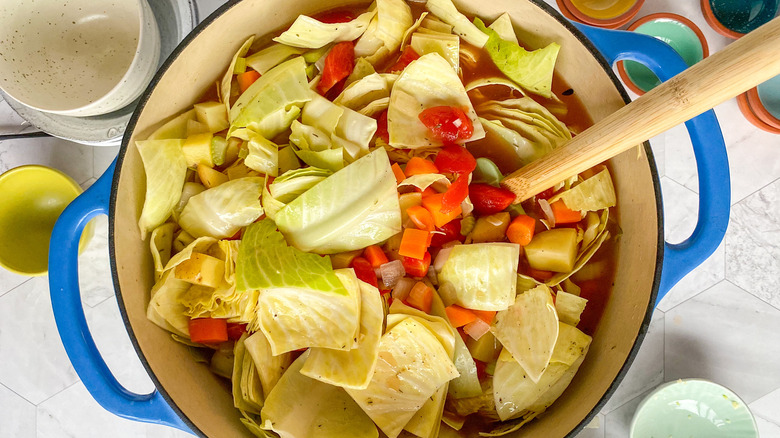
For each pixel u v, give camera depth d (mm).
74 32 497
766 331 541
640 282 433
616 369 426
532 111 467
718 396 507
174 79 433
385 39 465
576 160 390
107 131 514
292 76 449
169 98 439
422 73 448
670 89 332
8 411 549
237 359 441
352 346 421
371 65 468
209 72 458
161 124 444
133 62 472
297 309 427
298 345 427
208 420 429
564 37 443
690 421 518
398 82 450
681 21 525
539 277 461
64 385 549
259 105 444
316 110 448
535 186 428
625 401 541
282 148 453
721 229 435
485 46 468
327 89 463
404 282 445
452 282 445
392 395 433
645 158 423
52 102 488
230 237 447
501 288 439
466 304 445
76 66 498
